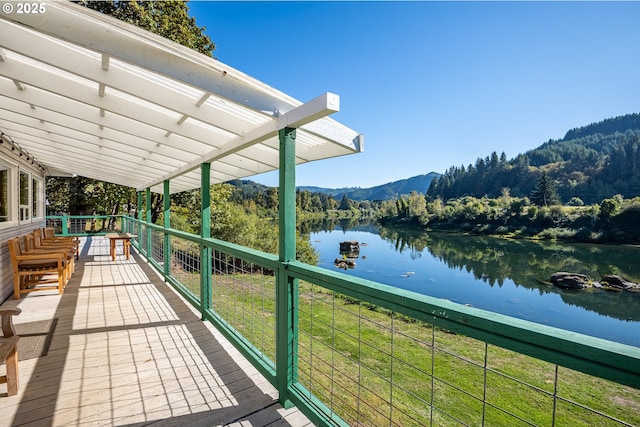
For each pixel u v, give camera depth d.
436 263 27.31
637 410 2.71
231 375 2.41
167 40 1.71
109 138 3.72
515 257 28.47
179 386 2.25
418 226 58.50
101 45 1.61
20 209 5.56
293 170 2.08
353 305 5.30
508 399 2.92
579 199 44.53
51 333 3.16
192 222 17.97
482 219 48.38
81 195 16.83
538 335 0.82
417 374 3.35
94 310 3.87
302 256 19.53
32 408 1.99
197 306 3.81
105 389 2.20
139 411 1.97
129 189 16.27
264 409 2.01
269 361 2.37
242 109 2.48
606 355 0.69
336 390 2.97
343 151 2.80
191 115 2.38
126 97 2.66
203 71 1.85
